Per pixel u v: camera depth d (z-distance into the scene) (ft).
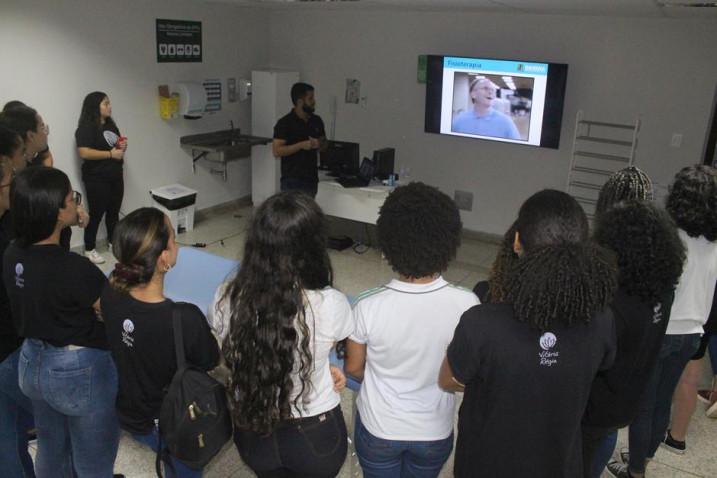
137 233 4.95
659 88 15.61
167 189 18.21
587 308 4.02
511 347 4.11
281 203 4.59
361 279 15.58
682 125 15.55
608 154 16.67
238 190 21.84
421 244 4.55
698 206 6.46
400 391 4.97
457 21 17.94
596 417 5.61
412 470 5.32
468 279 16.03
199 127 19.52
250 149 21.59
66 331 5.55
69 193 5.58
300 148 15.79
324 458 5.02
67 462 6.40
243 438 5.13
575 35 16.34
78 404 5.75
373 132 20.40
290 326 4.51
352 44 19.94
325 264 4.80
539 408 4.20
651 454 8.00
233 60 20.20
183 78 18.47
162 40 17.48
